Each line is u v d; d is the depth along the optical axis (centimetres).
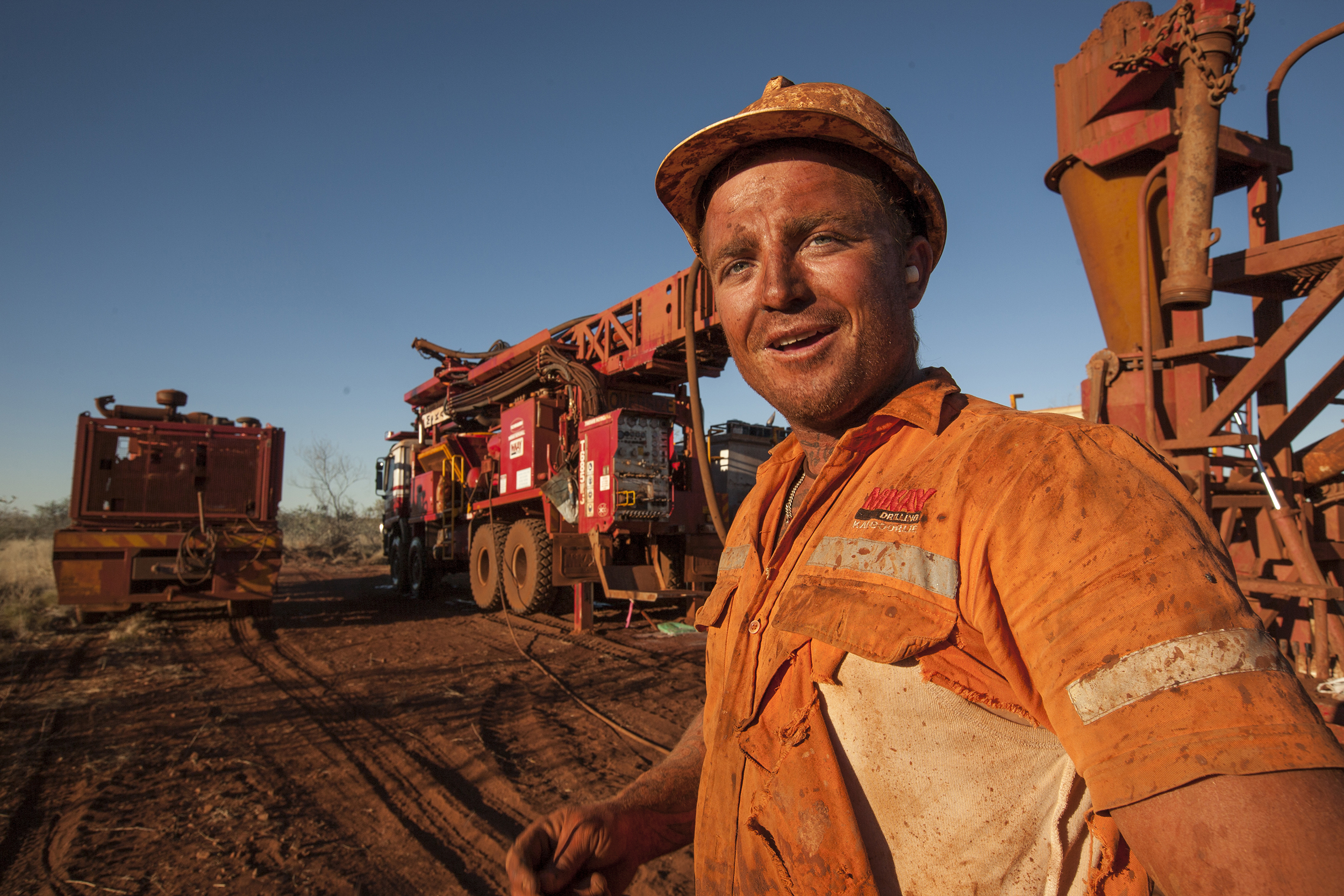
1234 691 48
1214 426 484
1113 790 50
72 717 535
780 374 92
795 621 75
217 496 1056
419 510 1466
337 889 289
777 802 73
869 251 90
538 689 608
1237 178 551
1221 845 45
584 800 374
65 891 287
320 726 513
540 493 988
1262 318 561
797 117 88
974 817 65
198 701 582
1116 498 58
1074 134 542
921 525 70
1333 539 525
